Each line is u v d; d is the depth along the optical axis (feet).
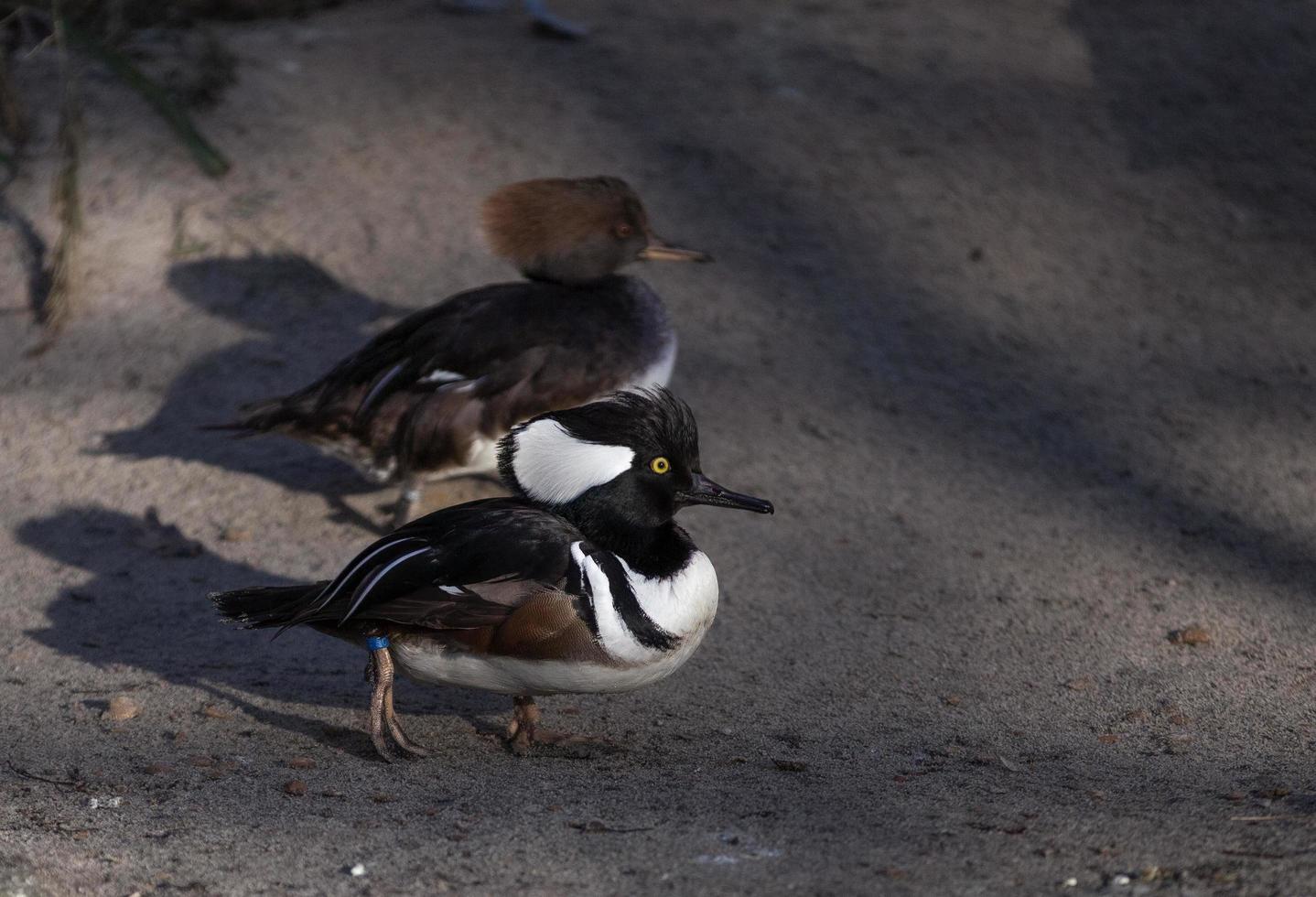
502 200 37.65
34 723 26.89
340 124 54.13
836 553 35.60
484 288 37.14
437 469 35.19
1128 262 50.11
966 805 23.15
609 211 37.19
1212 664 30.12
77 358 43.70
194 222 48.49
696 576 25.36
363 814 23.24
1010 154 55.11
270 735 26.78
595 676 24.53
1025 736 26.96
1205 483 39.22
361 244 48.08
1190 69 60.39
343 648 31.30
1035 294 48.39
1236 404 43.21
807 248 50.01
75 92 48.49
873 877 20.38
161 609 32.65
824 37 62.85
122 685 28.86
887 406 42.91
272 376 42.47
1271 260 50.14
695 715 28.04
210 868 21.29
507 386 34.50
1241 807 22.56
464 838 22.16
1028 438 41.60
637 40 62.08
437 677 25.48
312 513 37.55
